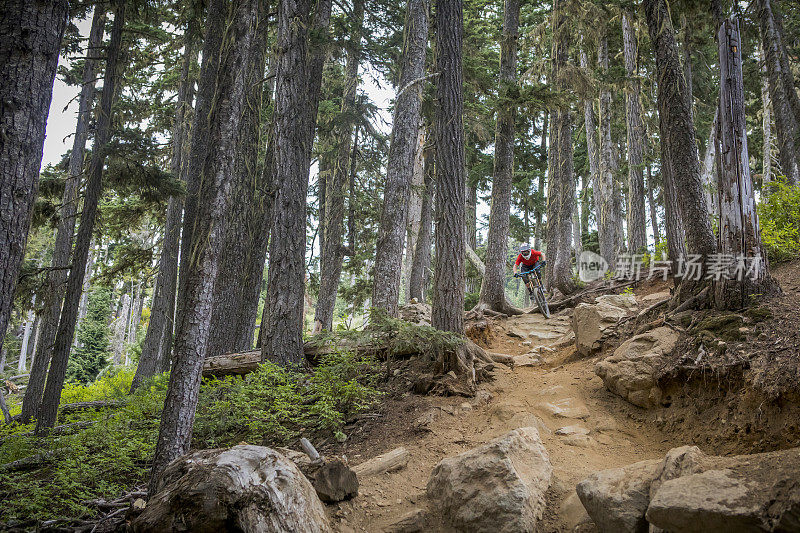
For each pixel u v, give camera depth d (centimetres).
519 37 1439
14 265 421
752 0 1345
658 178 2711
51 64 457
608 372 719
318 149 2034
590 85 1477
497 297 1343
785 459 336
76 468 645
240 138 1127
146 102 2023
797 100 1326
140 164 1291
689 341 661
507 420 661
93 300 3278
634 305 961
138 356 2633
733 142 703
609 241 1836
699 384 604
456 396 748
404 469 575
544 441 610
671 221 952
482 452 498
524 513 432
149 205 1670
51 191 1482
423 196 1848
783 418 491
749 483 329
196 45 1712
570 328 1126
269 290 962
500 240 1356
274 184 989
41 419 864
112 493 610
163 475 452
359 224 2216
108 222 1823
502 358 927
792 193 991
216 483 399
